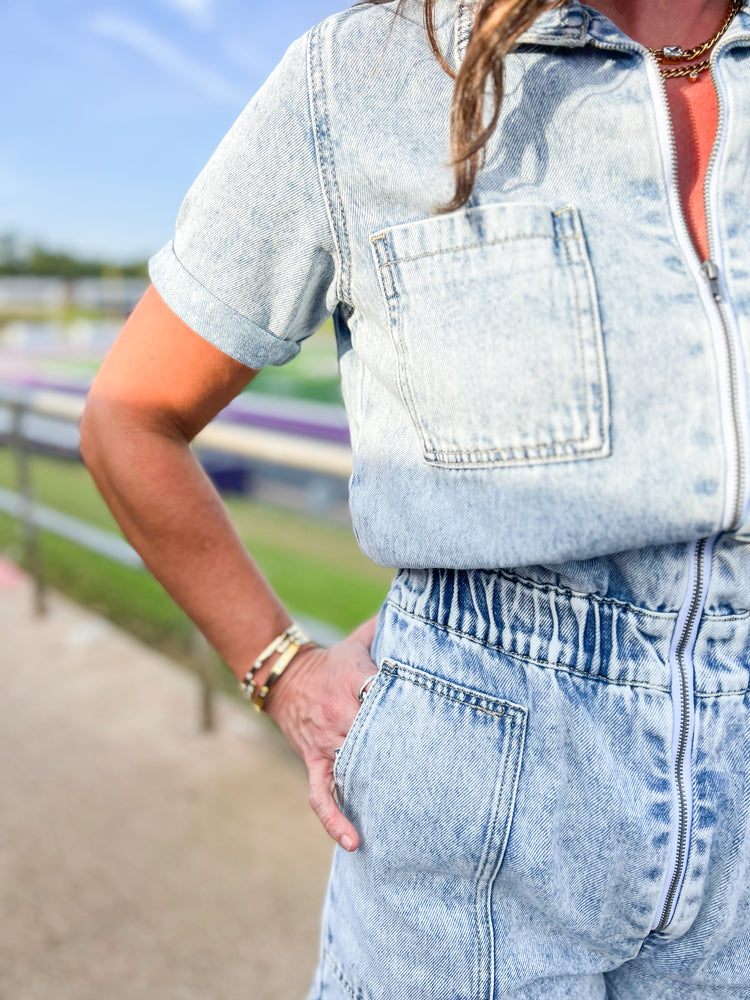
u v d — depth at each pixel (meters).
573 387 0.65
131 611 4.21
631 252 0.65
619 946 0.80
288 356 0.86
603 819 0.75
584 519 0.67
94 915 2.01
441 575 0.79
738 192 0.66
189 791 2.49
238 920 2.00
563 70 0.67
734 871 0.78
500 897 0.79
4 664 3.36
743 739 0.77
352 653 0.92
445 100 0.69
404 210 0.70
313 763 0.88
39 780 2.54
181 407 0.89
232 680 3.33
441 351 0.69
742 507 0.64
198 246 0.80
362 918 0.83
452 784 0.76
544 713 0.75
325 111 0.71
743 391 0.63
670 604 0.72
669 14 0.70
